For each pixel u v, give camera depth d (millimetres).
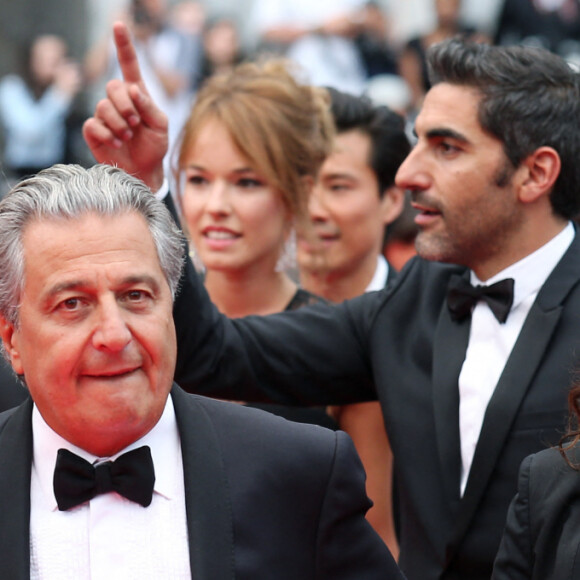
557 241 7328
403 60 22156
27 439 5672
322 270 10203
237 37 23453
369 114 10523
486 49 7348
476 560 6945
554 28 22688
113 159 7492
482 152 7246
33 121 22000
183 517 5555
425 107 7441
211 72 23047
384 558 5867
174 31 23078
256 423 5836
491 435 6914
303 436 5805
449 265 7820
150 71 22375
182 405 5781
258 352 7906
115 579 5402
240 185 9367
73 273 5273
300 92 9594
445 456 7125
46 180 5480
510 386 6953
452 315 7426
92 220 5359
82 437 5453
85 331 5293
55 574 5426
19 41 25234
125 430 5383
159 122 7484
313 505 5684
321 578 5691
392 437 7434
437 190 7332
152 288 5426
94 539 5445
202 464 5590
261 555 5504
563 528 6008
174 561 5449
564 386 6883
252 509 5562
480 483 6914
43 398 5422
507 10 22781
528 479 6230
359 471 5828
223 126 9281
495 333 7250
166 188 7688
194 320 7605
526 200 7254
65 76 22375
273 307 9594
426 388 7375
